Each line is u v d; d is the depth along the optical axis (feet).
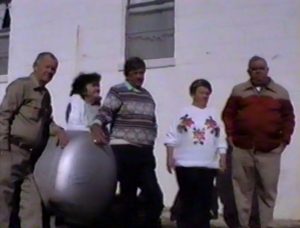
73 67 22.74
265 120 16.35
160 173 20.35
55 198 15.15
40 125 15.20
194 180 15.65
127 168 15.52
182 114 15.93
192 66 20.18
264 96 16.49
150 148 15.65
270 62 18.81
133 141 15.40
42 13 23.71
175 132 15.88
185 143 15.75
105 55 22.09
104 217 16.05
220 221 18.37
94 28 22.41
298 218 17.94
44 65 15.06
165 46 21.12
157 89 20.77
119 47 21.85
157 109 20.70
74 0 22.89
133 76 15.61
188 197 15.87
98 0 22.38
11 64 24.45
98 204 15.46
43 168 15.29
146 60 21.02
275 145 16.42
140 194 15.74
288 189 18.08
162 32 21.20
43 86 15.25
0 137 14.74
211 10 19.93
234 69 19.42
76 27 22.76
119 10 21.95
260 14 19.06
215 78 19.71
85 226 15.98
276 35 18.78
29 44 24.02
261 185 16.60
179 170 15.79
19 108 14.98
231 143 16.76
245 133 16.52
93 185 15.28
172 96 20.48
